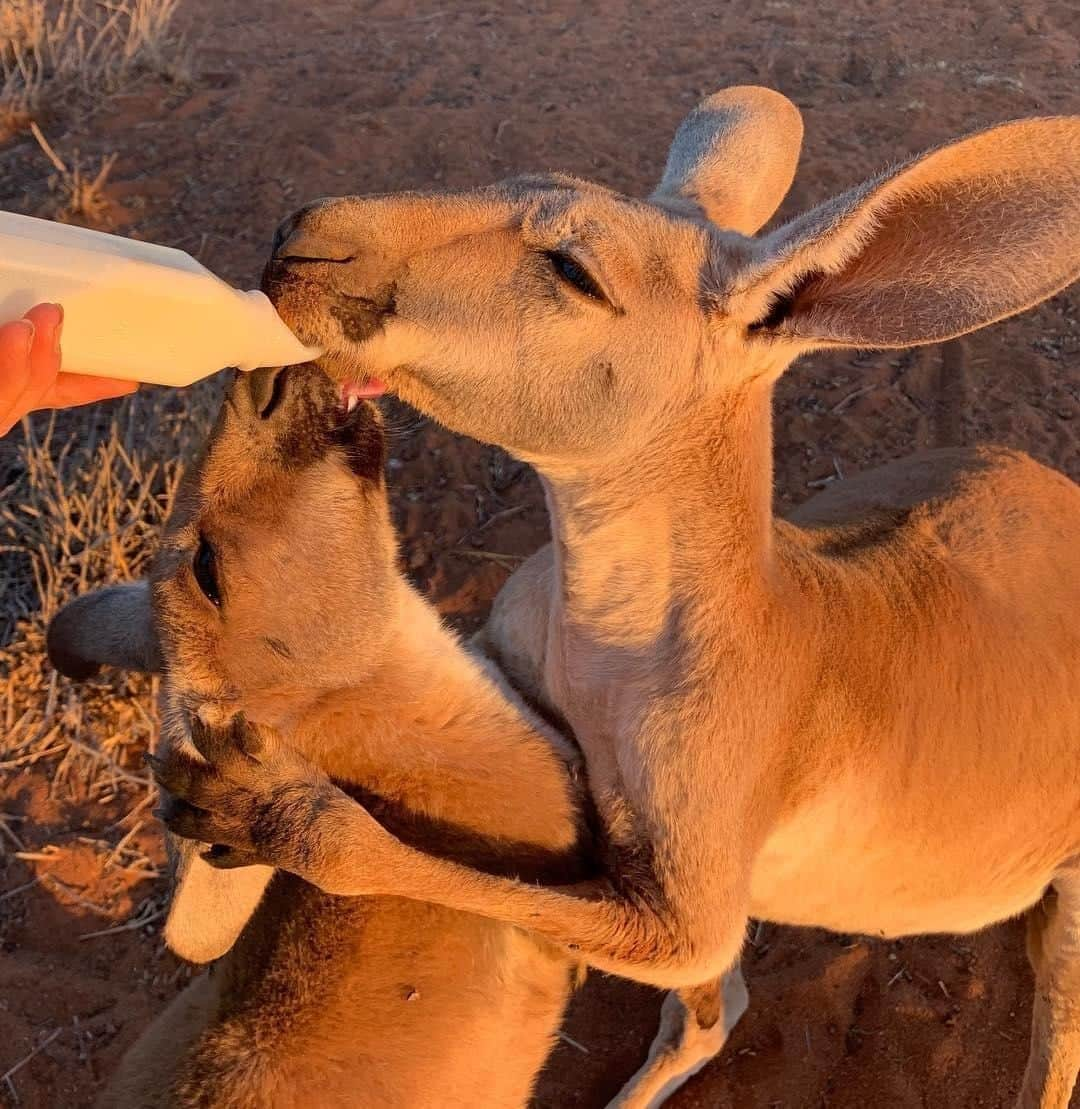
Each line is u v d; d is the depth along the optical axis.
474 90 1.73
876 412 1.15
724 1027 0.76
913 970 0.81
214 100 1.70
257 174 1.51
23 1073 0.78
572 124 1.61
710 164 0.63
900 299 0.49
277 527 0.53
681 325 0.53
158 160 1.55
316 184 1.49
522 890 0.52
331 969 0.53
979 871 0.65
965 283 0.47
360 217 0.51
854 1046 0.79
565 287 0.52
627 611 0.57
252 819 0.49
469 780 0.56
